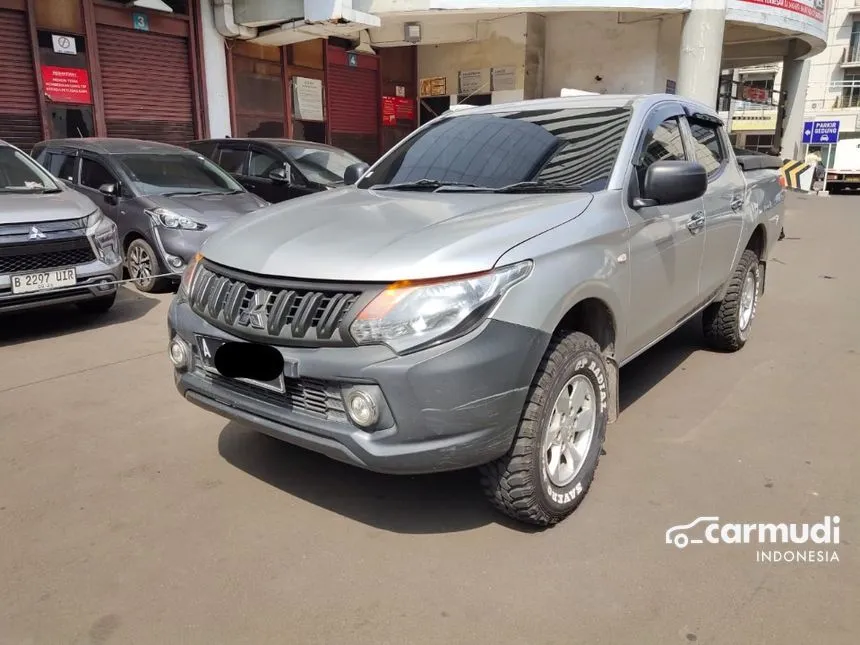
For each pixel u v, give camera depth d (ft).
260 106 43.09
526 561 9.05
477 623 7.93
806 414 13.73
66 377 15.76
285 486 10.96
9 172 20.67
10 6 31.58
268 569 8.91
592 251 9.85
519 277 8.59
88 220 19.24
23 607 8.17
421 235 8.97
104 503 10.42
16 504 10.37
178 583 8.62
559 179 11.39
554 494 9.53
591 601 8.30
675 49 48.60
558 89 50.21
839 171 94.68
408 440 8.27
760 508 10.29
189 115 39.47
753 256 17.31
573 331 9.78
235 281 9.39
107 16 34.91
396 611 8.13
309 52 45.32
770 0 46.24
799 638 7.69
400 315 8.12
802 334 19.40
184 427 13.10
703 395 14.70
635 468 11.49
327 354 8.38
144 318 20.97
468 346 8.16
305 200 11.94
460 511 10.25
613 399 10.98
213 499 10.57
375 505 10.43
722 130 16.40
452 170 12.41
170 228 23.00
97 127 35.24
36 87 32.89
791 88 69.00
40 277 17.89
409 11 40.88
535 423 8.96
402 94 52.85
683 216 12.83
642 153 11.93
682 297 13.37
